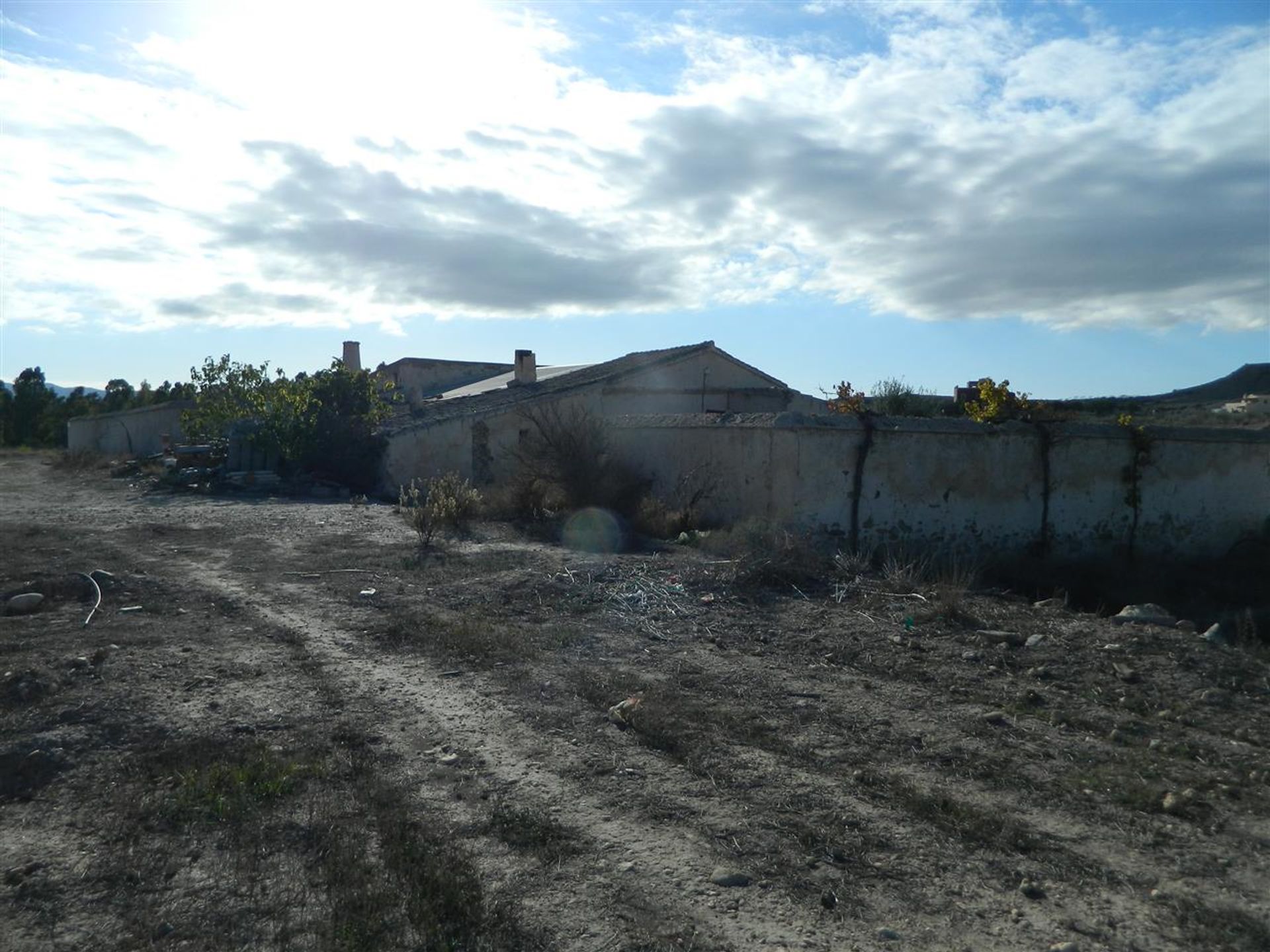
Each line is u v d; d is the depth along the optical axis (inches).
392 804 216.4
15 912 175.2
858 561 468.4
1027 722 270.8
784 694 294.2
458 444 1031.6
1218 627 375.6
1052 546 640.4
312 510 805.2
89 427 1958.7
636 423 749.3
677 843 199.3
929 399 834.8
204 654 333.1
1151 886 183.3
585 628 373.1
